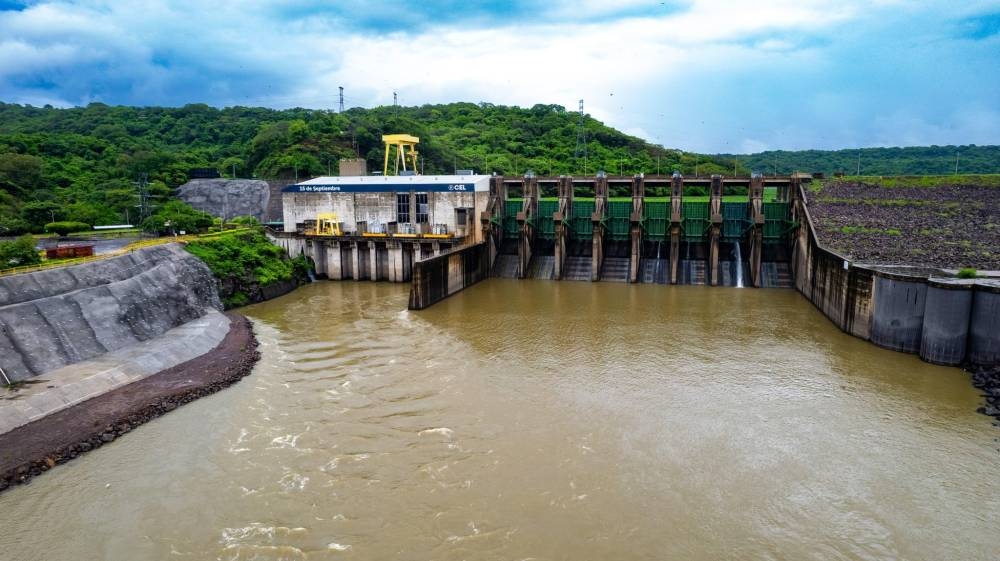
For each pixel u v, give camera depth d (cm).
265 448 3778
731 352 5484
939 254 6662
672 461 3600
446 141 17612
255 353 5503
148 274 6125
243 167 14488
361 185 9538
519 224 9200
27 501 3203
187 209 10175
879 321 5556
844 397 4466
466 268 8506
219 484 3391
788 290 8338
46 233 8569
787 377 4859
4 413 3838
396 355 5456
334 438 3903
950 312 4947
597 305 7362
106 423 3966
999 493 3259
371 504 3203
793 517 3078
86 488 3328
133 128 17738
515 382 4797
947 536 2928
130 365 4781
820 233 7519
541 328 6303
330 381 4847
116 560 2798
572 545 2873
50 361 4588
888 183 8756
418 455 3684
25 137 12631
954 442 3788
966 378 4784
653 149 18325
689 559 2780
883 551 2828
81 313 5112
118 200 10462
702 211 9206
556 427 4034
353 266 9319
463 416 4203
